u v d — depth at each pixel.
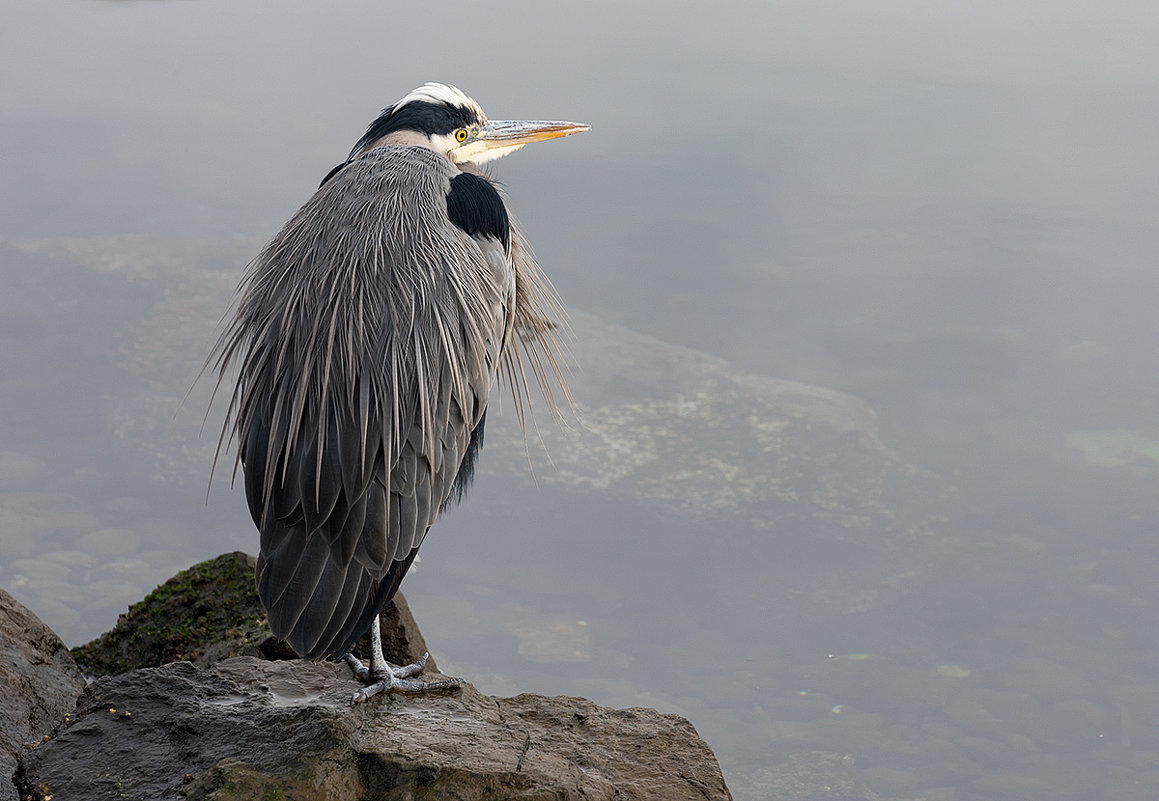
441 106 7.95
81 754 5.91
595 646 14.52
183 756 5.82
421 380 5.93
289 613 5.56
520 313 7.86
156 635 9.61
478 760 5.76
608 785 5.87
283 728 5.88
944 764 13.09
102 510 15.74
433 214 6.47
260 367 6.01
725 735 13.30
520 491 17.00
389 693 6.44
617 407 18.64
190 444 17.27
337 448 5.71
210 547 15.35
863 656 14.65
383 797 5.57
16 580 14.13
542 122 8.30
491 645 14.32
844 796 12.52
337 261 6.12
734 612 15.27
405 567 6.13
